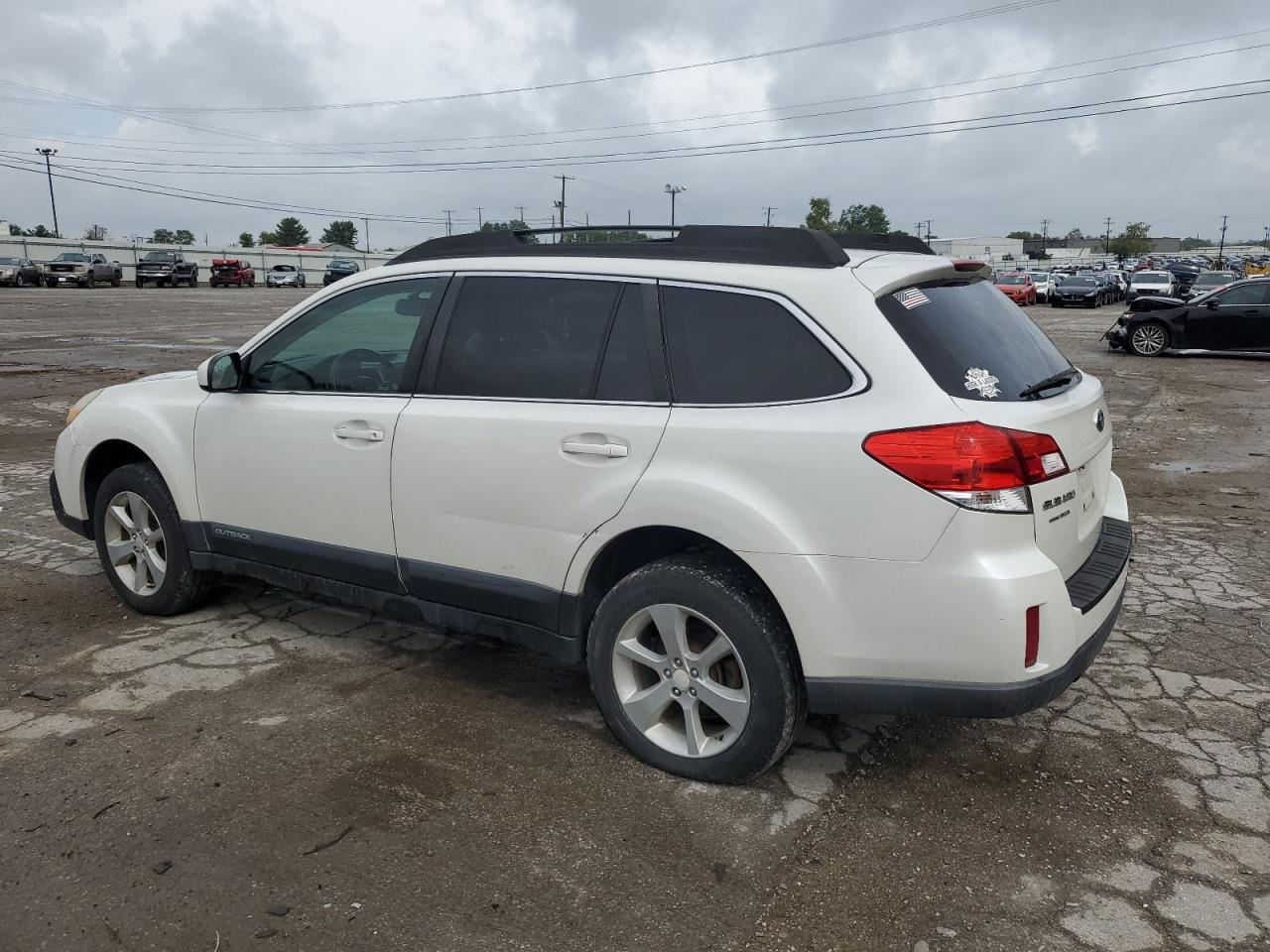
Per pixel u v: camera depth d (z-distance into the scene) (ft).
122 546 15.57
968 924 8.45
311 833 9.66
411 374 12.29
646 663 10.76
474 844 9.52
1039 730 11.93
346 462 12.62
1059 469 9.62
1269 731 11.95
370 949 8.09
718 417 10.03
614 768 10.97
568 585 11.10
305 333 13.50
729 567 10.20
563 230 11.98
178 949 8.06
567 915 8.51
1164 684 13.24
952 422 9.05
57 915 8.43
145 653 14.03
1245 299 57.77
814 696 9.77
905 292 10.03
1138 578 17.80
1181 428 35.37
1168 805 10.31
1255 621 15.62
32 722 11.89
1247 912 8.62
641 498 10.29
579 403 10.94
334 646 14.38
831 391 9.61
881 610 9.33
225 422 13.89
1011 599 8.95
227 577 17.13
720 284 10.39
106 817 9.87
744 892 8.84
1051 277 152.46
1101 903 8.73
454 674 13.44
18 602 16.11
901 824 9.91
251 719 12.03
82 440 15.72
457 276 12.22
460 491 11.65
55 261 156.97
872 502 9.23
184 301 121.70
